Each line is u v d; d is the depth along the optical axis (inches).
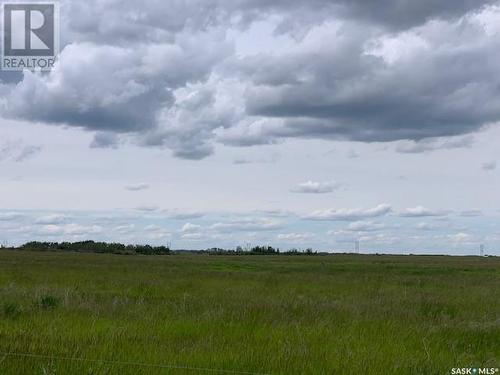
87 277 913.5
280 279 1019.3
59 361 285.9
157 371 281.0
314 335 383.6
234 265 1817.2
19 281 794.2
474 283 1032.8
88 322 411.2
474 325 449.4
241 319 442.9
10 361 284.5
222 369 294.8
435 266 2091.5
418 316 494.9
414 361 319.6
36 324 397.7
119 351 318.7
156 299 585.3
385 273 1422.2
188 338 367.2
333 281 1004.6
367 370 298.4
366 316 480.7
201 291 717.9
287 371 293.9
